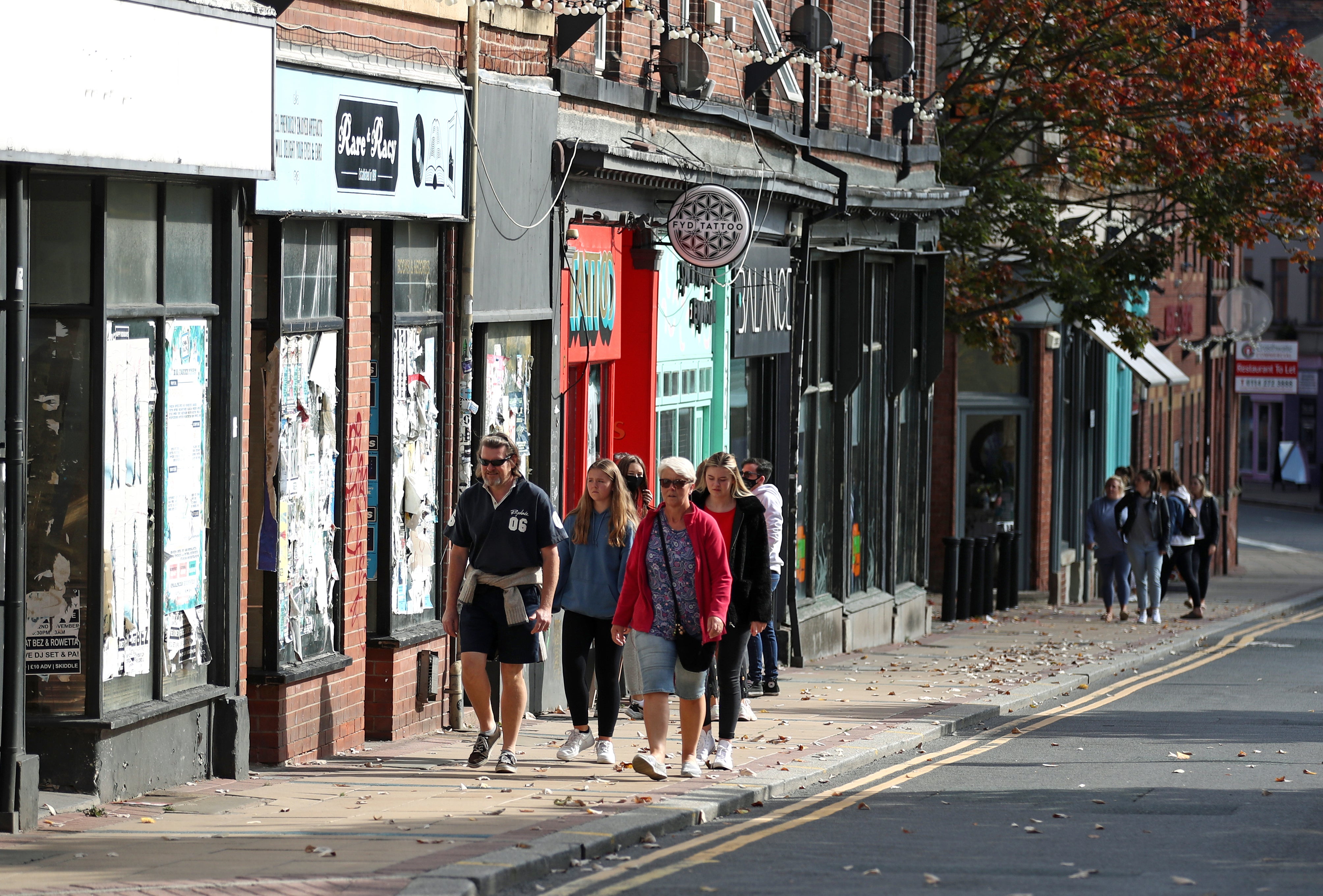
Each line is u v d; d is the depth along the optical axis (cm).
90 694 3338
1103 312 8806
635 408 5575
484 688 3859
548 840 3078
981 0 8662
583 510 4012
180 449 3584
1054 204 8819
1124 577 9044
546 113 4925
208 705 3678
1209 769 4297
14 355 3094
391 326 4266
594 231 5303
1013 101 9044
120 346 3388
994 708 5359
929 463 8481
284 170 3778
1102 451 11575
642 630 3850
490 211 4619
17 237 3086
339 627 4125
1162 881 2931
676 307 5825
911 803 3772
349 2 4028
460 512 3872
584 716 4066
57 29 3042
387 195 4166
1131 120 8775
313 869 2809
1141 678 6556
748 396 6619
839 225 7188
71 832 3102
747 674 5344
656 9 5594
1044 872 2997
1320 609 10694
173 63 3350
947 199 7956
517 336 4888
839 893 2809
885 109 7800
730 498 3953
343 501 4125
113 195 3353
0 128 2923
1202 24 8556
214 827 3181
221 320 3688
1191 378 14362
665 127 5756
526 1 4869
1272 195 8925
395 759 4044
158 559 3512
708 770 3969
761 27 6619
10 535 3105
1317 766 4356
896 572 8119
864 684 5956
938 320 8200
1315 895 2845
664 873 2972
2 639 3122
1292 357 13975
